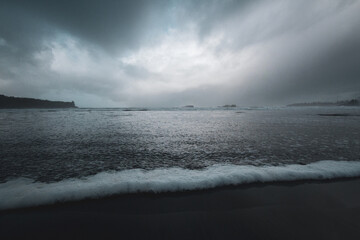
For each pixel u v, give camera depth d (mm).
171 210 2607
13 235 2113
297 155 5469
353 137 8250
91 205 2725
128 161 5035
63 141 7730
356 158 5082
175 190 3164
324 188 3225
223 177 3582
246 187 3301
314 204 2729
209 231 2172
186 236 2092
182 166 4590
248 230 2180
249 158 5246
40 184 3486
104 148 6570
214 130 11000
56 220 2379
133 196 2979
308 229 2178
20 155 5566
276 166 4484
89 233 2146
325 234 2088
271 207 2660
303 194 3025
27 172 4148
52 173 4090
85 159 5219
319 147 6422
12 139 8062
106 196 2969
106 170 4293
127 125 13992
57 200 2805
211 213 2529
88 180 3639
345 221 2318
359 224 2258
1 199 2781
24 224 2295
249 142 7473
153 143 7441
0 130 10875
